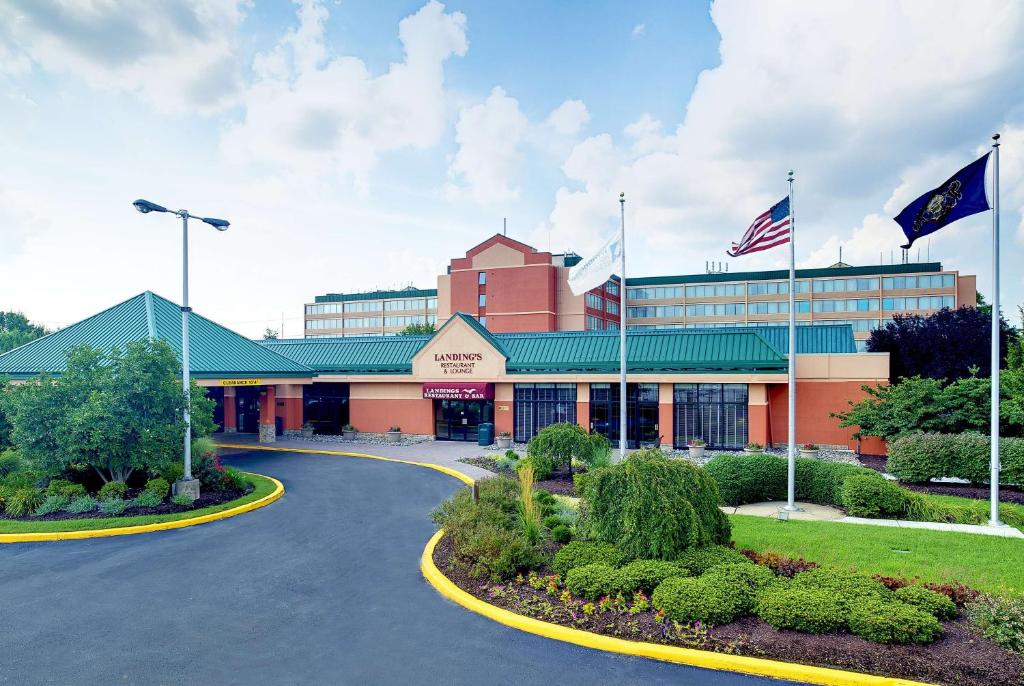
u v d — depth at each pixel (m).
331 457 30.05
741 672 8.45
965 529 15.20
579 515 14.35
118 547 14.90
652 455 12.77
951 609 9.34
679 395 30.30
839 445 28.75
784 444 29.64
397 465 27.48
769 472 19.05
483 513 14.23
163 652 9.30
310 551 14.55
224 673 8.65
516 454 27.42
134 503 18.03
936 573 11.45
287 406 38.56
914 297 86.94
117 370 18.88
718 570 10.47
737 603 9.55
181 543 15.25
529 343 34.34
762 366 28.38
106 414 17.44
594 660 8.91
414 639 9.69
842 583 9.81
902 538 13.93
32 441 17.72
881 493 16.58
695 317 97.38
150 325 29.23
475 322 34.72
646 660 8.88
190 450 20.62
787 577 10.93
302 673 8.63
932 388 23.83
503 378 33.16
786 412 29.58
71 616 10.67
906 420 24.03
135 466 18.84
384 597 11.52
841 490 17.67
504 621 10.23
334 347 39.12
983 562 12.08
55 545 15.05
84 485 19.72
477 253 73.38
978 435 20.52
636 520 11.70
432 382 34.88
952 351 39.50
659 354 30.86
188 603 11.27
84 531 15.77
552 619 10.01
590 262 23.88
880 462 25.55
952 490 19.48
